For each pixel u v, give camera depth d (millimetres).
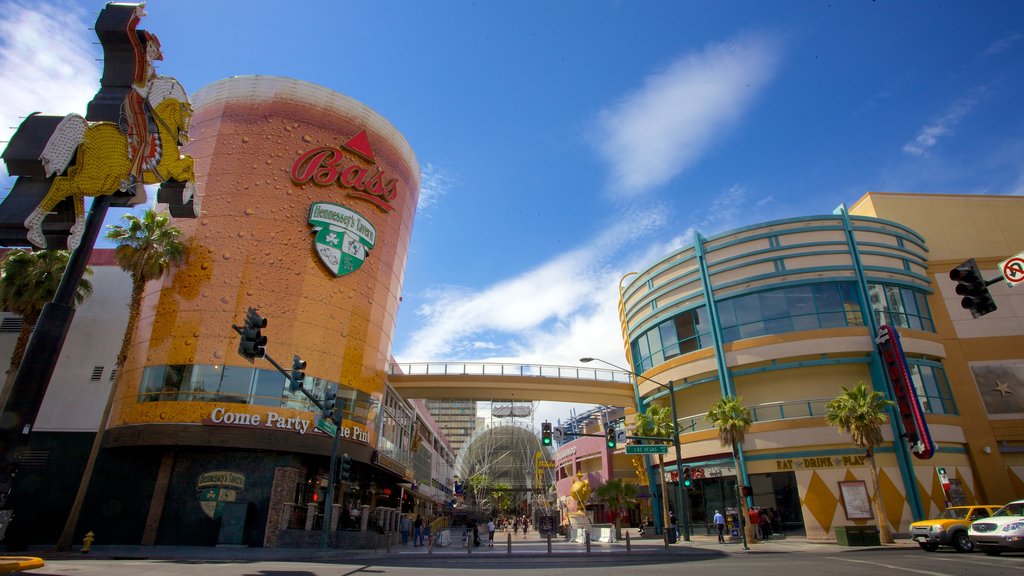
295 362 20391
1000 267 12508
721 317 37094
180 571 14242
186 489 27891
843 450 31500
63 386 32625
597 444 60156
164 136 14102
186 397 28562
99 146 11445
